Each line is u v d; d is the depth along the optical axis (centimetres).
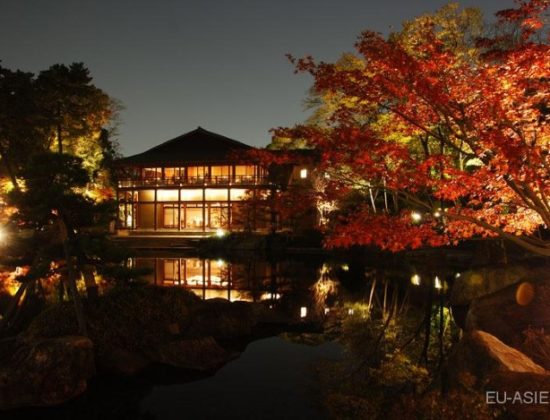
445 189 752
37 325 1045
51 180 1073
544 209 705
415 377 942
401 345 1180
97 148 2520
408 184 716
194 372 991
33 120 1805
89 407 837
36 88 1991
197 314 1221
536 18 695
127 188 4759
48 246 1048
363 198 2731
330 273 2577
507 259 1992
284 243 3669
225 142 5072
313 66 759
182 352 1019
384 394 853
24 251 1073
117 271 1055
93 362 928
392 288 2053
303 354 1120
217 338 1206
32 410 814
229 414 799
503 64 685
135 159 5003
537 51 641
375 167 704
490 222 891
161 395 884
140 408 828
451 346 1160
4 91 1695
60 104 2120
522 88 663
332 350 1151
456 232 907
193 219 4762
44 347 856
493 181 770
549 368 817
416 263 2802
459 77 707
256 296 1897
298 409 813
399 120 841
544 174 712
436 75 704
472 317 1115
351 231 721
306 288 2100
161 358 1016
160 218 4831
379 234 722
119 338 1030
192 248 3894
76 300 1004
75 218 1079
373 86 737
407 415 668
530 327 976
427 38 746
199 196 4797
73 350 873
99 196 2250
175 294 1234
